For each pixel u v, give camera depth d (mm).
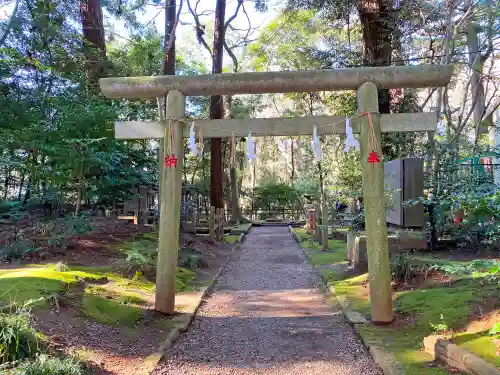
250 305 6574
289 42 20719
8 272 5609
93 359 3773
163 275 5539
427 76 5273
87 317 4613
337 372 3975
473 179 7867
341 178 11930
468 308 4723
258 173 35062
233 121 5578
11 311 3904
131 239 9039
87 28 13172
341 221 15273
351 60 14539
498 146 8234
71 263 6734
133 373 3727
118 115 9828
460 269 4656
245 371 4027
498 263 4035
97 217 11617
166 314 5520
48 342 3613
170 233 5574
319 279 8547
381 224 5207
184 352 4500
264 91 5535
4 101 9867
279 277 8953
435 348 3920
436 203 7848
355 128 5422
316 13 15664
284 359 4340
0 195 12031
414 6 10891
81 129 8711
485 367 3182
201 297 6750
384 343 4469
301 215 26859
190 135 5426
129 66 16031
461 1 9859
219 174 17391
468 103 16891
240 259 11422
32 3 11867
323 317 5844
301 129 5520
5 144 8961
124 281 6344
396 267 6523
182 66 23234
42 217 9359
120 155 10352
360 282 7312
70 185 9750
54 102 9789
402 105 13016
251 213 27641
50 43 12031
